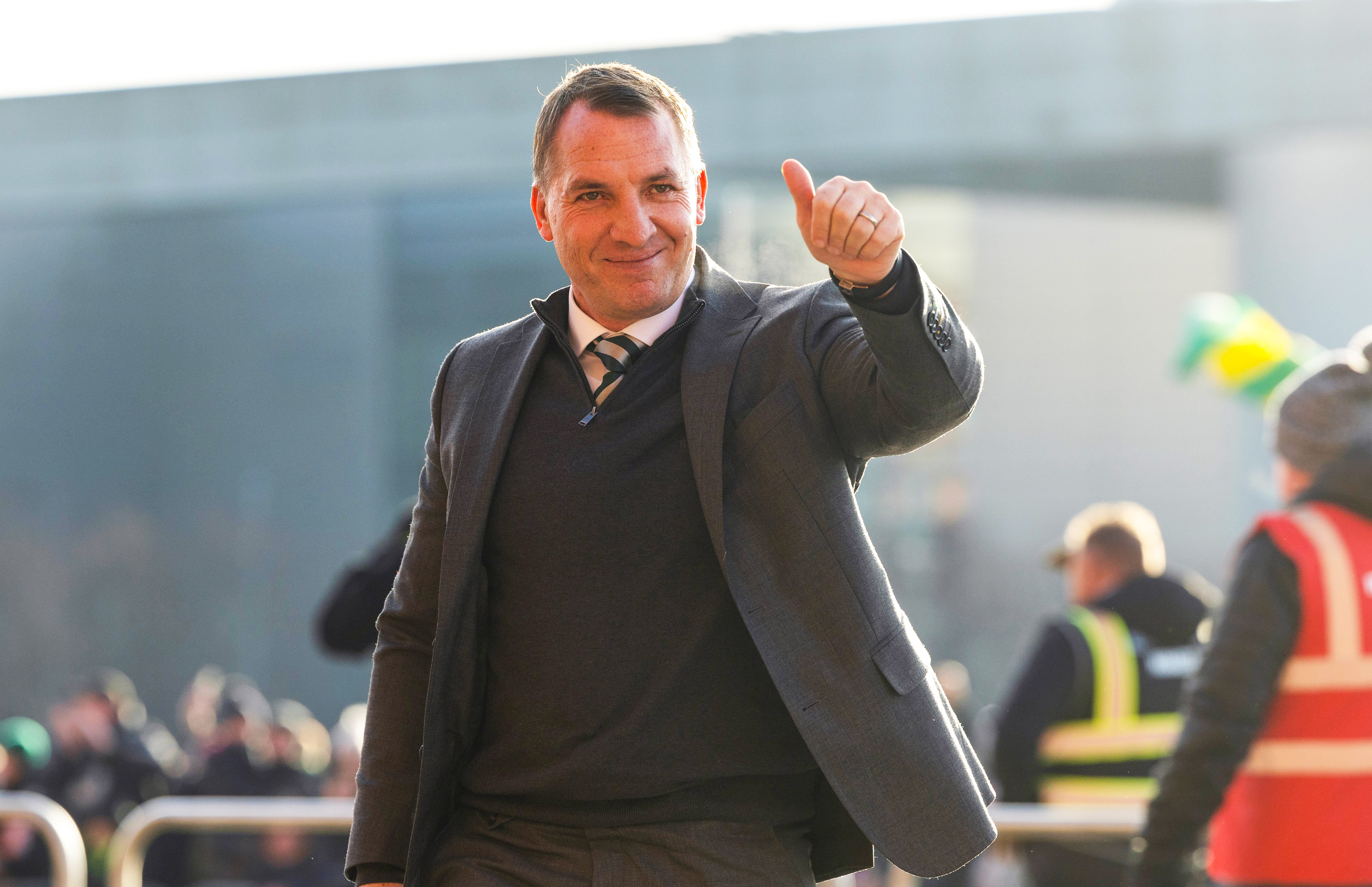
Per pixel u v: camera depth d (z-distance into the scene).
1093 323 33.03
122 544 37.28
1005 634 32.97
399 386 36.03
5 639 37.28
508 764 2.83
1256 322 9.76
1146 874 4.18
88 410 37.47
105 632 37.16
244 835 9.41
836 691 2.65
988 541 33.31
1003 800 6.34
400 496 36.19
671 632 2.72
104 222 36.91
